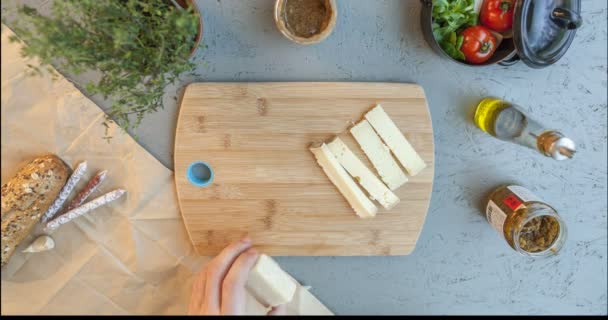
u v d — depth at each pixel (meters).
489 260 1.29
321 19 1.09
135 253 1.22
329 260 1.27
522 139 1.05
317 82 1.16
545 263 1.29
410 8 1.16
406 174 1.19
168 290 1.26
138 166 1.18
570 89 1.22
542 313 1.31
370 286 1.29
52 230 1.18
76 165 1.18
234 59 1.17
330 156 1.14
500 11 1.06
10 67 1.11
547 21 1.02
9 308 1.21
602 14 1.20
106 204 1.20
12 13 1.10
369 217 1.20
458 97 1.21
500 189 1.20
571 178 1.26
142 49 0.89
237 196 1.19
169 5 0.98
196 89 1.15
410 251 1.24
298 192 1.19
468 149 1.24
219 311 1.13
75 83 1.14
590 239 1.29
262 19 1.15
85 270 1.22
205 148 1.16
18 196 1.08
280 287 1.14
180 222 1.23
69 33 0.82
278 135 1.17
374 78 1.20
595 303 1.31
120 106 0.96
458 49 1.09
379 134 1.16
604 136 1.24
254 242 1.22
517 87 1.22
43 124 1.15
